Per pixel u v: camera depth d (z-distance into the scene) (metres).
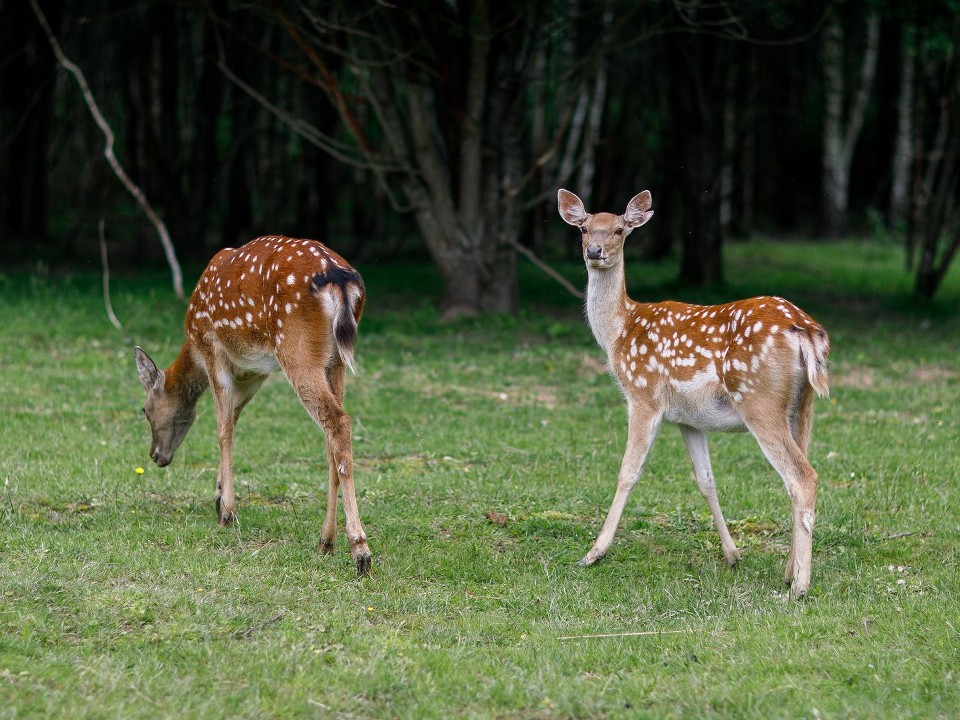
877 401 15.33
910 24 25.41
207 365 9.70
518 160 23.08
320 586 8.14
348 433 8.48
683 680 6.62
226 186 37.09
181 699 6.24
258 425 13.26
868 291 27.69
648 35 21.45
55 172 45.16
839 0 24.00
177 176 31.97
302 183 31.38
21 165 29.42
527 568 8.77
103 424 13.03
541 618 7.80
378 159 21.86
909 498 10.55
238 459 11.73
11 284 23.05
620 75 32.12
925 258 25.83
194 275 27.11
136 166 33.00
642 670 6.83
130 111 32.75
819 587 8.23
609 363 9.20
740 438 13.21
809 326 7.99
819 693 6.37
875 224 40.59
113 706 6.05
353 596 7.95
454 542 9.24
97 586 7.72
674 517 10.12
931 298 25.80
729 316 8.35
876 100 45.88
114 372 15.83
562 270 30.89
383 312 23.45
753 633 7.29
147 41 30.27
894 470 11.69
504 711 6.34
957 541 9.28
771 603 7.91
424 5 19.88
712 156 26.80
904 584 8.23
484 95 21.58
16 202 32.31
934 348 19.47
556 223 40.97
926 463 11.91
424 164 22.17
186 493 10.41
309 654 6.89
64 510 9.71
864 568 8.73
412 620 7.63
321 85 21.44
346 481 8.42
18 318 19.06
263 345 9.06
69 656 6.65
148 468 11.20
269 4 20.23
